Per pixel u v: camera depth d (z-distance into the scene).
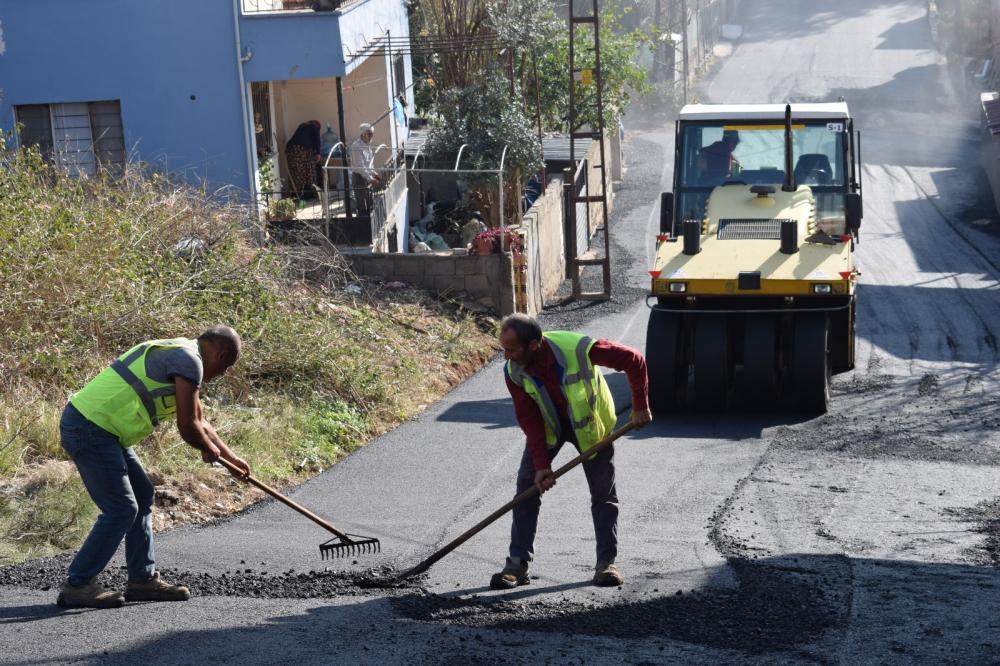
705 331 12.23
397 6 23.95
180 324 11.48
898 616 5.61
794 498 8.83
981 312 18.62
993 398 12.96
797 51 58.91
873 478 9.55
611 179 30.78
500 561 6.94
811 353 12.02
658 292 12.09
